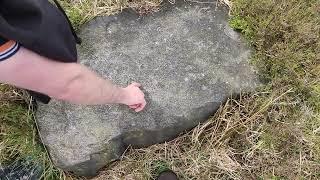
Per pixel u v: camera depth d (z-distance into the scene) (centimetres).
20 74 121
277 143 236
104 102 179
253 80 236
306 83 238
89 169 234
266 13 242
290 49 239
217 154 237
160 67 235
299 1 248
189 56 237
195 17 246
